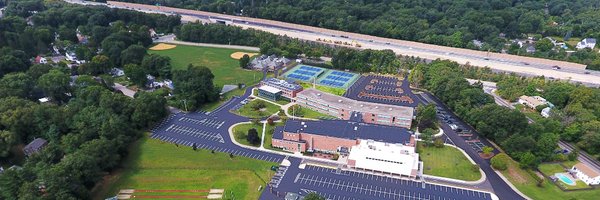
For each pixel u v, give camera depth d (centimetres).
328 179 16938
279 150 19162
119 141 17650
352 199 15675
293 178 16938
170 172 17262
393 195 15962
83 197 14512
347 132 19088
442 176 17200
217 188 16275
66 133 18812
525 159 17162
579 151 19038
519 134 18725
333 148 18962
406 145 18300
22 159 17612
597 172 17238
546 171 17375
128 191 16000
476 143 19850
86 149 15888
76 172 14550
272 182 16638
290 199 15350
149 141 19725
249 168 17575
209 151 18900
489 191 16200
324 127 19462
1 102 19050
